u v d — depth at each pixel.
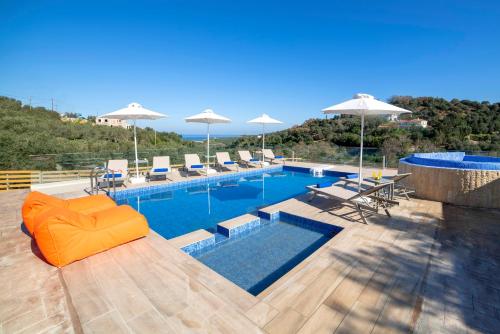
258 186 8.93
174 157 12.01
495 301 2.31
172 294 2.33
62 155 10.19
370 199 5.43
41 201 3.50
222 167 11.80
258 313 2.12
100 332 1.87
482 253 3.26
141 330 1.89
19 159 10.34
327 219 4.73
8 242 3.50
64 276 2.62
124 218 3.30
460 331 1.96
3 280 2.58
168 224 5.29
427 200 5.87
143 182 8.40
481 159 8.53
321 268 2.89
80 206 4.05
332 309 2.20
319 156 13.60
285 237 4.49
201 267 2.81
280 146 15.13
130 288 2.42
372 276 2.73
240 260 3.73
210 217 5.71
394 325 2.02
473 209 5.18
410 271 2.83
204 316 2.04
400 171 6.92
